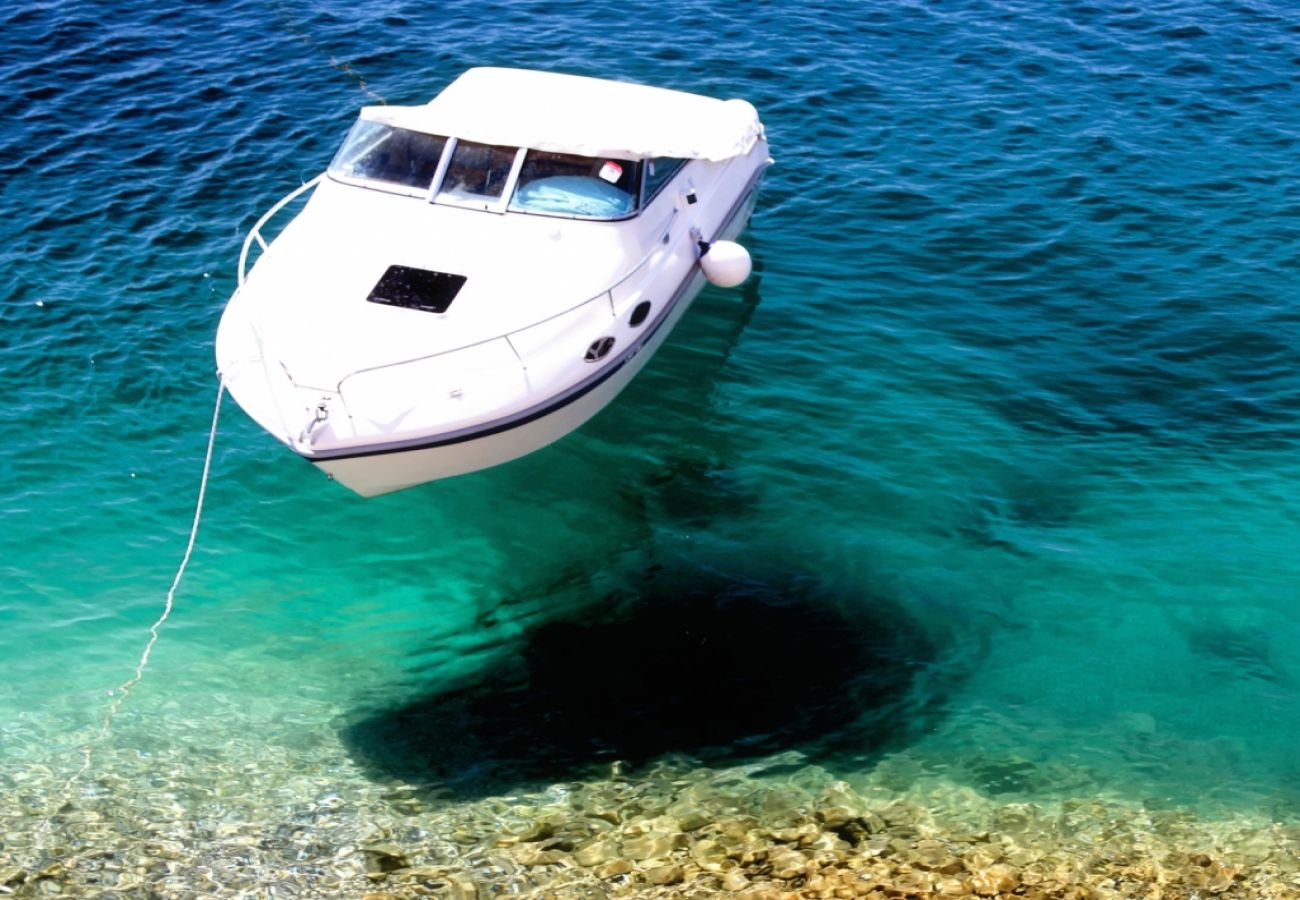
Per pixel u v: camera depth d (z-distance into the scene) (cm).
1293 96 1959
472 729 1055
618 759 1028
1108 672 1121
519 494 1302
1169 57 2055
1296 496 1302
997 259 1625
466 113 1366
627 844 949
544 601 1185
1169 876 941
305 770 1010
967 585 1205
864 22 2133
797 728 1062
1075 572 1218
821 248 1639
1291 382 1445
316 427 1099
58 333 1447
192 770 1004
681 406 1405
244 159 1750
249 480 1302
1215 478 1323
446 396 1145
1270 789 1023
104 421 1350
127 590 1175
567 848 945
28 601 1153
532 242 1281
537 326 1212
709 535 1255
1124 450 1357
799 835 962
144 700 1069
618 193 1334
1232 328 1518
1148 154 1817
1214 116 1908
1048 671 1123
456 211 1305
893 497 1298
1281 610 1180
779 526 1266
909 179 1766
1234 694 1105
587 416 1279
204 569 1202
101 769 1000
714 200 1510
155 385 1398
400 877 916
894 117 1895
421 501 1293
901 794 1005
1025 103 1933
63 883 902
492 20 2102
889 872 930
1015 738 1059
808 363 1464
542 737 1048
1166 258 1628
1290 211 1708
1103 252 1638
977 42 2088
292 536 1246
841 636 1151
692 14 2138
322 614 1166
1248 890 931
